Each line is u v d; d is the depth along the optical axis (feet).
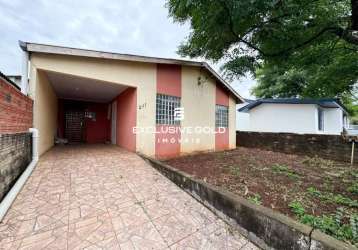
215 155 25.73
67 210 8.55
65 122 32.42
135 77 20.43
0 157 8.22
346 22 13.85
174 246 6.71
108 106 34.19
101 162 16.60
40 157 16.98
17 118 11.22
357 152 21.57
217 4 13.25
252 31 15.29
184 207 9.68
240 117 44.93
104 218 8.16
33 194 9.78
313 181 14.17
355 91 29.53
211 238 7.31
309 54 17.89
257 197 10.69
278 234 6.43
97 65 17.94
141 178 13.44
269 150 31.22
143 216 8.55
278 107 35.53
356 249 4.95
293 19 13.82
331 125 36.06
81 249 6.25
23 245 6.25
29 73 15.06
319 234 5.68
